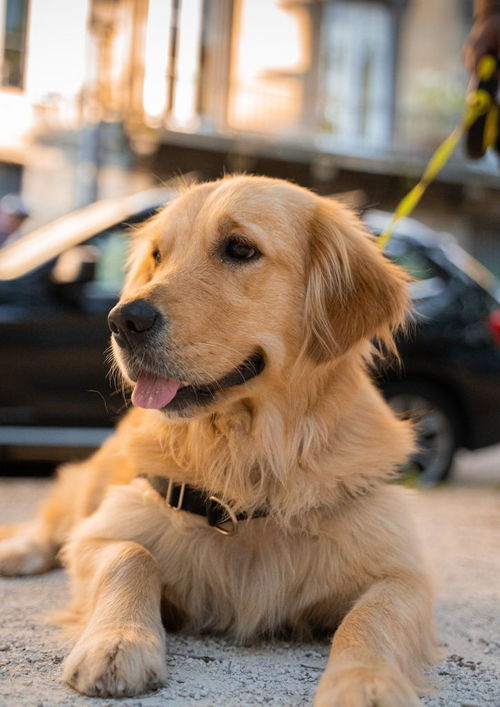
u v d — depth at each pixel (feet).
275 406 3.32
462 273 7.17
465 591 4.01
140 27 17.85
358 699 2.57
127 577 3.11
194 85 19.11
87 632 2.92
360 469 3.33
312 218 3.54
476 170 20.16
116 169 18.30
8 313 6.49
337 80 21.98
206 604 3.34
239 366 3.33
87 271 6.57
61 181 18.62
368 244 3.62
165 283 3.32
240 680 2.93
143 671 2.79
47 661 3.02
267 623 3.29
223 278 3.35
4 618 3.43
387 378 6.86
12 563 4.11
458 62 23.12
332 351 3.38
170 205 3.69
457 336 6.96
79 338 6.55
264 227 3.42
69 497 4.27
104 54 17.83
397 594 3.10
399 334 6.80
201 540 3.31
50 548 4.22
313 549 3.28
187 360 3.24
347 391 3.41
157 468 3.40
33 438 6.50
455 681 3.03
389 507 3.36
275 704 2.76
